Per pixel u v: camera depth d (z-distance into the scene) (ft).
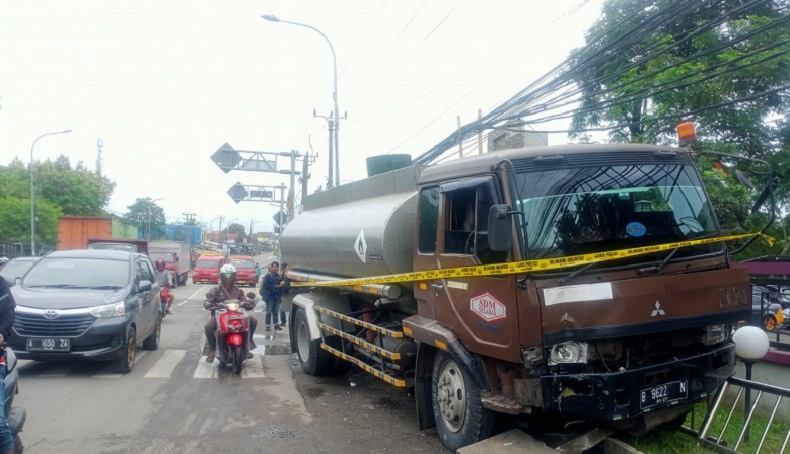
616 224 17.99
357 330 29.14
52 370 32.55
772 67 41.70
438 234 21.01
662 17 25.59
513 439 18.19
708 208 19.43
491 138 50.72
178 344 43.88
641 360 17.46
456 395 20.15
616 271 16.94
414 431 23.13
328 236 30.37
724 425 19.53
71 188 192.34
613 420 16.52
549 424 19.80
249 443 21.44
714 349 18.43
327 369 32.71
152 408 25.57
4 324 15.70
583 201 17.98
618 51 27.09
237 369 33.01
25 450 20.17
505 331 17.28
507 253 17.35
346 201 31.65
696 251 18.28
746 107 43.11
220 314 33.83
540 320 16.51
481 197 18.66
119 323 31.12
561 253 17.24
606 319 16.47
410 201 24.44
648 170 19.01
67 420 23.54
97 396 27.30
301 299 34.86
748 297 18.69
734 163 41.34
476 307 18.62
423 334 21.24
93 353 30.50
